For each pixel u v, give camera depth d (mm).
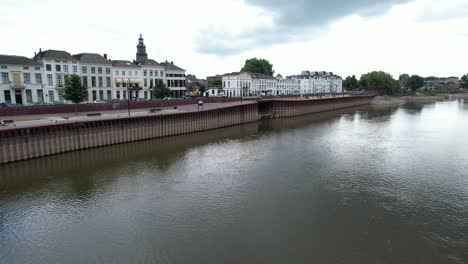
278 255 19969
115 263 19406
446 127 69375
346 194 29625
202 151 47312
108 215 25641
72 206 27422
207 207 26969
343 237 22016
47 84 79562
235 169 37656
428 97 197750
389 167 37969
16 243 21734
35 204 27828
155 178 34531
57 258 19953
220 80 182750
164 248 20859
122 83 97500
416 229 23094
